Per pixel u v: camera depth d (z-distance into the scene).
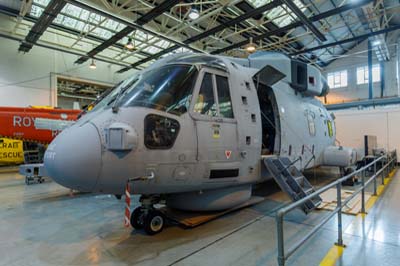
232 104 3.58
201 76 3.32
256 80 4.27
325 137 6.55
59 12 7.84
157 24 9.62
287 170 3.73
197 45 11.08
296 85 5.34
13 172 9.18
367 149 8.43
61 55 11.95
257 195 5.18
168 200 3.71
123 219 3.75
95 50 10.72
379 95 15.09
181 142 2.96
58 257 2.57
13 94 10.63
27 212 4.17
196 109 3.17
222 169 3.30
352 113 11.53
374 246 2.73
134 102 2.94
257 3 8.42
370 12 9.03
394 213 3.88
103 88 15.51
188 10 8.48
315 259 2.45
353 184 6.13
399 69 13.50
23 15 8.51
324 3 9.22
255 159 3.79
